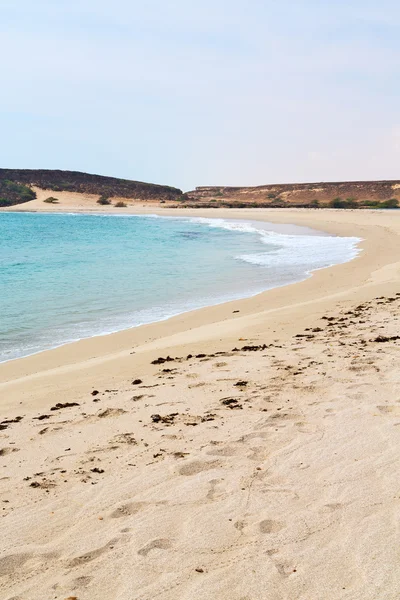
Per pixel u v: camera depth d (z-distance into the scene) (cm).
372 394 641
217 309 1493
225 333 1108
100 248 3594
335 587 311
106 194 17888
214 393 694
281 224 5941
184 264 2580
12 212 13088
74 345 1157
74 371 907
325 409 605
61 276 2220
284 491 432
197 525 390
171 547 365
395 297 1420
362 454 486
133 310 1526
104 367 912
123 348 1105
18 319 1420
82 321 1396
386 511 386
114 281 2070
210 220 7731
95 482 473
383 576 315
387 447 494
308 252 2973
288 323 1166
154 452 527
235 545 362
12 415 692
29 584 337
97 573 343
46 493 459
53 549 374
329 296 1532
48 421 645
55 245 3925
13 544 383
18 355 1096
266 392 681
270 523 386
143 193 18750
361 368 747
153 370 855
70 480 480
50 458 534
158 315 1452
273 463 484
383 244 3234
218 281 2034
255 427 570
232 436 550
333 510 396
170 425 595
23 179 17612
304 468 469
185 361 895
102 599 317
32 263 2720
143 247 3588
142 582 330
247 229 5281
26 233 5478
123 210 12988
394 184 19800
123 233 5306
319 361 806
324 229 4881
